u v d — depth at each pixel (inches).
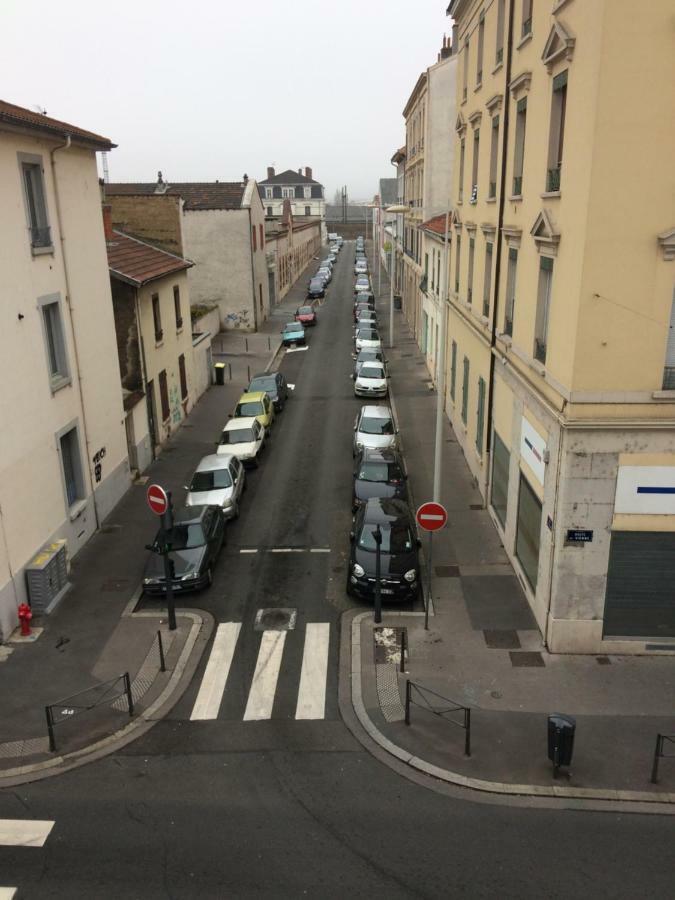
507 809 374.0
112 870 336.5
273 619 575.8
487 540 703.1
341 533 730.8
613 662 501.4
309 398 1295.5
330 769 408.2
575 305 441.4
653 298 430.9
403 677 492.1
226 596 613.9
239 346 1770.4
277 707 467.8
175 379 1110.4
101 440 760.3
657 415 451.8
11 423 561.0
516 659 508.1
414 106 1798.7
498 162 706.8
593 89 406.3
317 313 2348.7
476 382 847.7
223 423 1147.3
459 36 971.9
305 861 340.2
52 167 645.3
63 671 510.3
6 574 550.0
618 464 463.2
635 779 392.5
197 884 327.6
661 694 466.6
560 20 468.4
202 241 1888.5
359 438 928.3
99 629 565.0
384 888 324.2
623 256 425.7
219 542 680.4
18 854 346.9
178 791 391.2
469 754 415.2
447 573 638.5
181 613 587.8
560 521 481.4
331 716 458.3
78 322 700.0
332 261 3973.9
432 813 371.9
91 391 731.4
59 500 649.6
